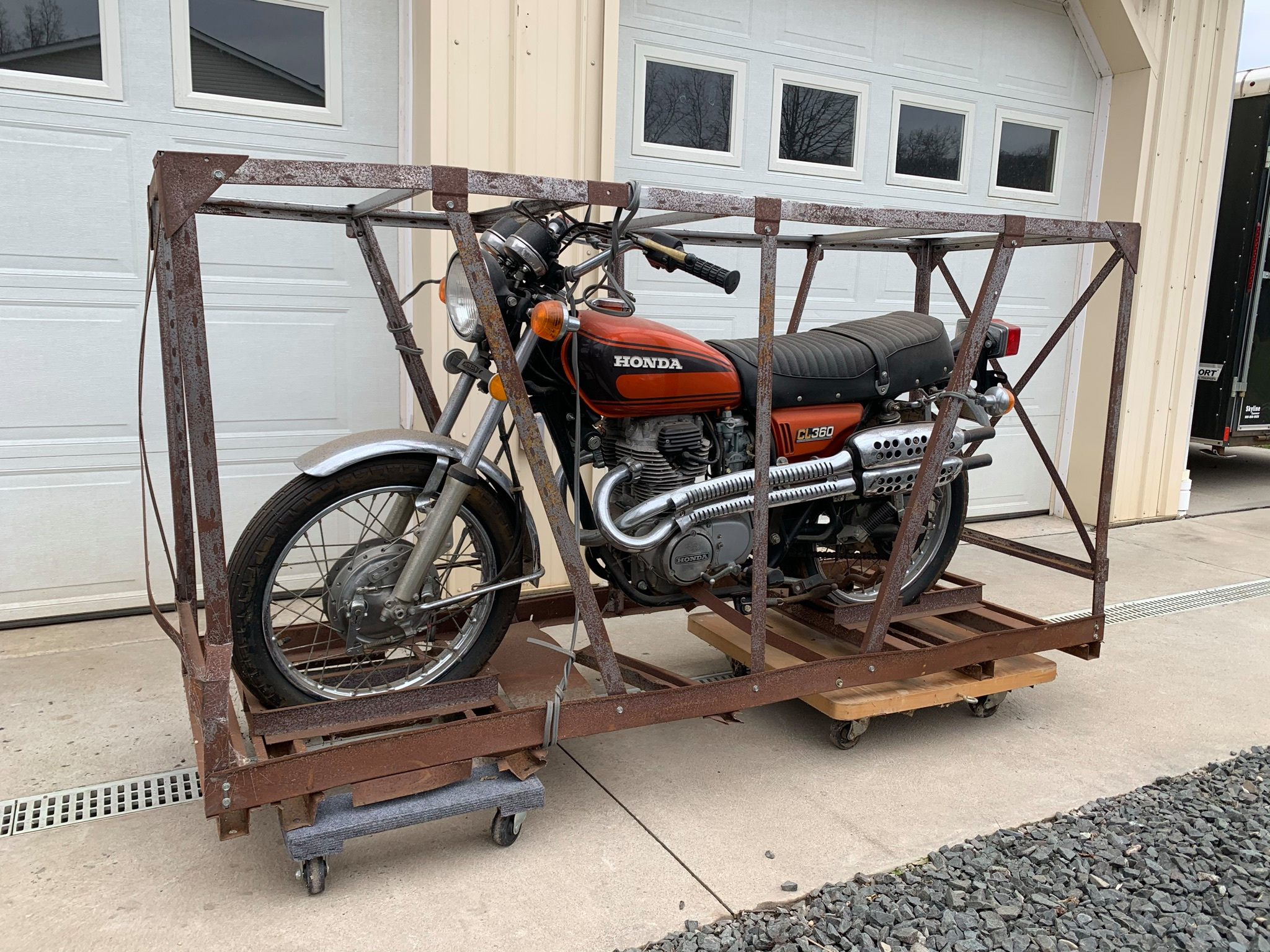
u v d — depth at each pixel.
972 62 4.61
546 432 3.40
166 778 2.21
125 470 3.19
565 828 2.07
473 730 1.88
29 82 2.88
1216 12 4.95
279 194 3.25
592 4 3.29
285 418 3.38
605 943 1.68
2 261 2.93
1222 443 6.21
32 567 3.10
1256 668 3.17
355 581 2.00
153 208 1.87
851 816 2.15
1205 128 5.05
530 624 2.61
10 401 2.99
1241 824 2.12
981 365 2.71
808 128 4.21
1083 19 4.84
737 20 3.90
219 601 1.61
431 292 3.19
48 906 1.74
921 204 4.61
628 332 2.09
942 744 2.55
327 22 3.22
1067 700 2.88
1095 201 5.14
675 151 3.86
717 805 2.18
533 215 1.98
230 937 1.67
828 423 2.41
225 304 3.22
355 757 1.77
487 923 1.73
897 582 2.38
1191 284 5.21
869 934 1.70
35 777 2.20
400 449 1.97
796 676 2.27
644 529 2.18
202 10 3.06
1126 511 5.32
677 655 3.13
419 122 3.19
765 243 2.04
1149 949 1.69
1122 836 2.06
